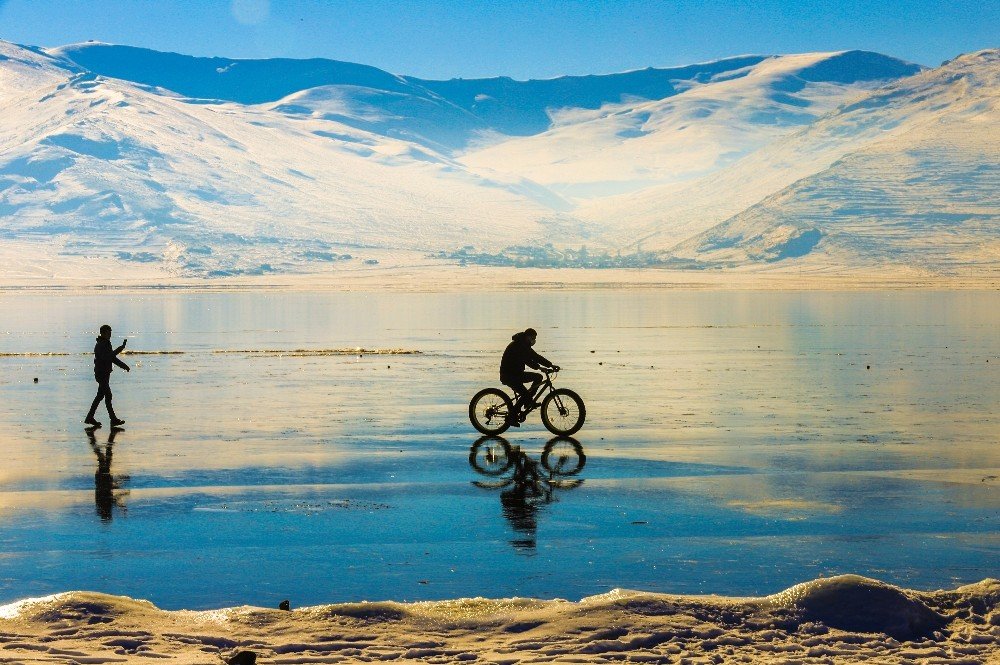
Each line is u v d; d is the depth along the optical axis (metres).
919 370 30.11
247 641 6.45
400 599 8.37
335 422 19.56
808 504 12.06
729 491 12.85
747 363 32.69
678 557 9.70
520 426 19.09
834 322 59.25
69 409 21.73
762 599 7.07
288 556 9.78
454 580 8.95
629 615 6.84
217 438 17.52
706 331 50.91
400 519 11.36
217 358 35.97
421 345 42.78
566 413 17.86
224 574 9.15
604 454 15.76
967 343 41.59
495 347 41.31
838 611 6.91
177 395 24.45
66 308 92.12
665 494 12.69
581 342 43.06
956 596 7.21
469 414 19.58
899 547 10.05
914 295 120.19
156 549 10.05
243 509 11.86
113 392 25.09
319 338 48.06
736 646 6.46
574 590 8.62
